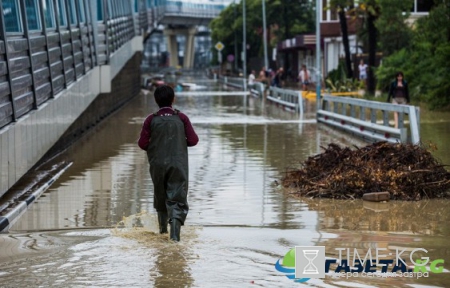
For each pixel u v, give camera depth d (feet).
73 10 164.14
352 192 93.09
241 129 189.06
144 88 460.96
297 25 587.27
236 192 97.55
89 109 196.54
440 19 231.71
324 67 472.85
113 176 113.50
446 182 93.04
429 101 216.54
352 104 174.60
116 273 59.36
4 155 90.68
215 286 55.98
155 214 84.43
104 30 213.05
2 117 91.56
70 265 61.77
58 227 78.18
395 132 141.08
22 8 107.45
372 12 303.48
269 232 73.46
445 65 215.31
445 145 139.33
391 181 92.27
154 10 541.75
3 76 94.38
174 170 68.69
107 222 80.79
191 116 234.79
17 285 56.54
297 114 243.19
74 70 154.20
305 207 87.30
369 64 310.04
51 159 133.59
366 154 97.91
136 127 199.41
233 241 69.51
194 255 64.49
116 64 255.29
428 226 76.43
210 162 126.21
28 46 108.17
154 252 65.51
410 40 296.30
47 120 119.96
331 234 72.49
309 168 101.14
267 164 123.44
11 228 77.97
